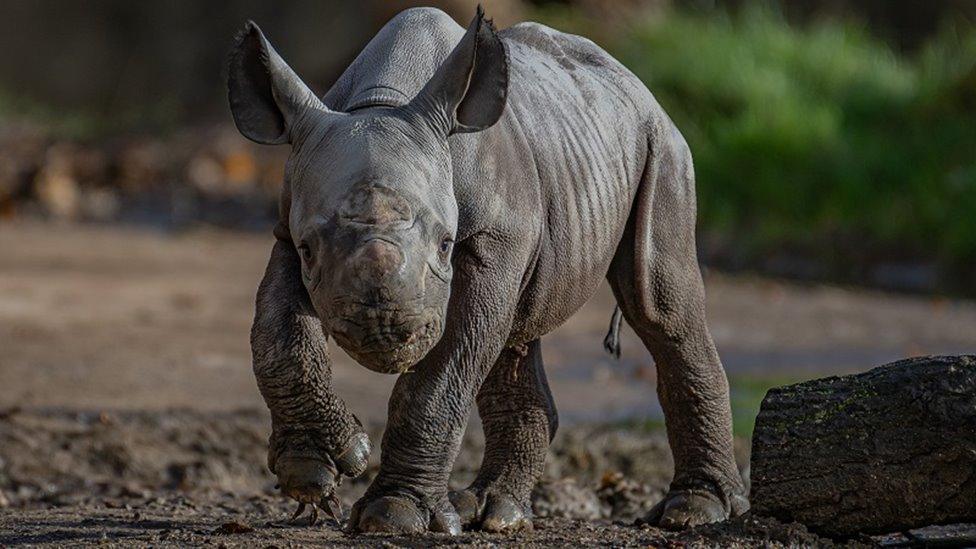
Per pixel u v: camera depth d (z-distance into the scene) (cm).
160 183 5141
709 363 1492
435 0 4522
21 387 2191
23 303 2980
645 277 1445
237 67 1170
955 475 1185
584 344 2845
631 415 2227
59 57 7550
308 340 1197
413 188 1112
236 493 1745
